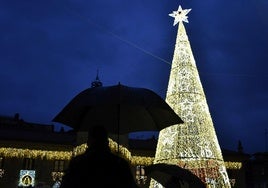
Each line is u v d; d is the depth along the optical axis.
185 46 11.78
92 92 5.06
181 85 11.13
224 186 10.30
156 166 5.99
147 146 30.05
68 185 3.07
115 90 4.93
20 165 25.92
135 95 4.93
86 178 3.06
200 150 10.34
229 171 32.31
